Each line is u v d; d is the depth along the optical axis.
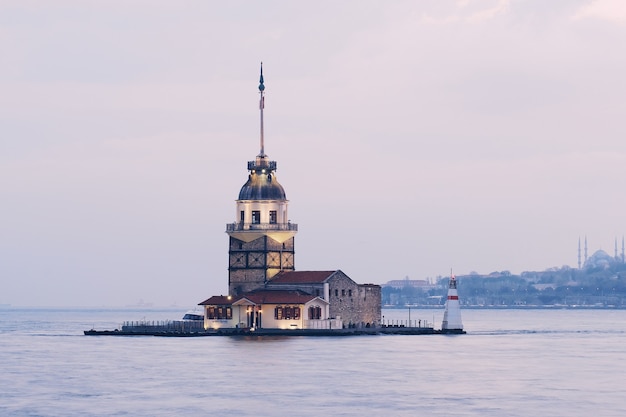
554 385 175.12
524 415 145.62
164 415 146.00
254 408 151.00
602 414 146.50
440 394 164.25
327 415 145.75
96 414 147.00
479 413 147.12
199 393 165.00
